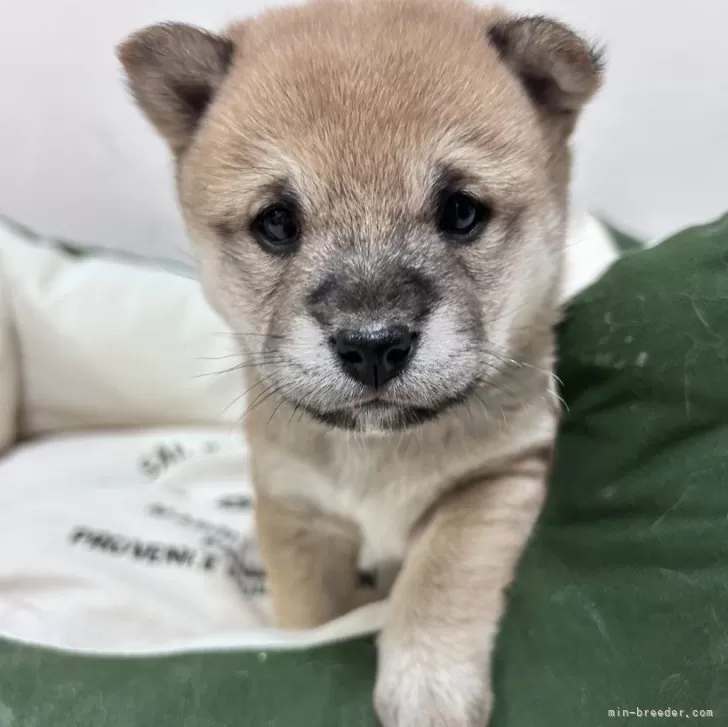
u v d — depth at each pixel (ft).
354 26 0.59
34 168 1.33
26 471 1.08
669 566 0.55
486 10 0.67
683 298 0.62
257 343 0.61
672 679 0.50
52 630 0.72
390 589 0.74
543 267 0.63
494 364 0.59
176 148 0.68
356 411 0.56
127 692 0.56
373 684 0.56
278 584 0.74
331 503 0.68
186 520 0.97
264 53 0.60
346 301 0.52
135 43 0.64
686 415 0.60
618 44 1.21
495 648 0.58
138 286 1.21
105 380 1.20
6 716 0.55
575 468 0.67
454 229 0.57
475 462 0.64
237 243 0.60
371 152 0.53
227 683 0.56
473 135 0.55
